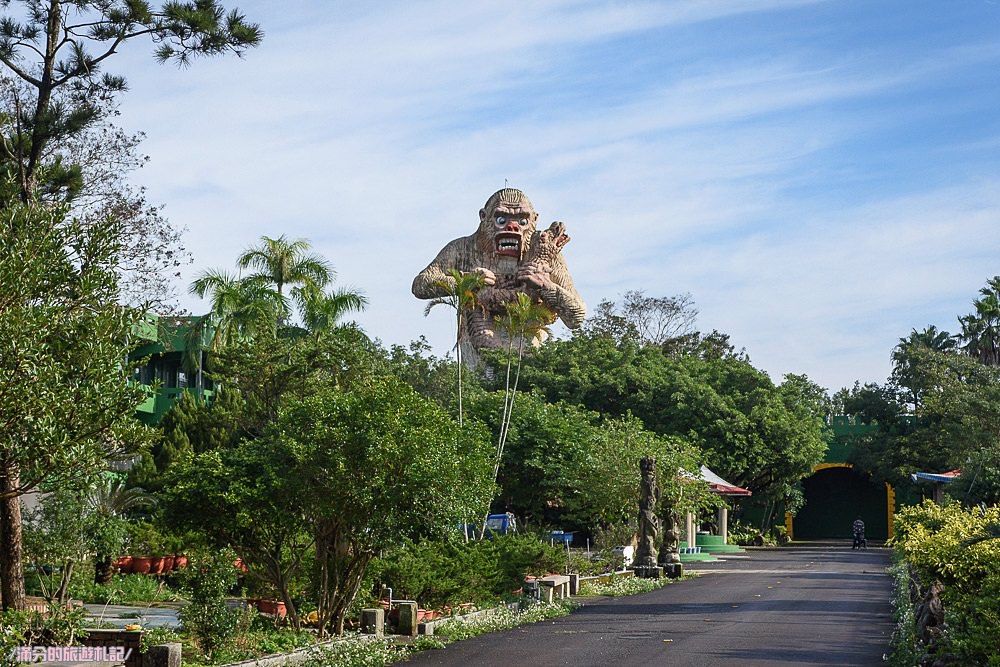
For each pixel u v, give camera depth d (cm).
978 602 1173
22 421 923
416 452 1540
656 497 3133
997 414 4925
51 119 1930
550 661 1406
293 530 1630
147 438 1038
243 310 3225
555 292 5431
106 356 1003
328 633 1616
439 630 1695
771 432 5416
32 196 1878
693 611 2064
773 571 3331
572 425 3647
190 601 1447
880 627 1772
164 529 1711
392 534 1559
